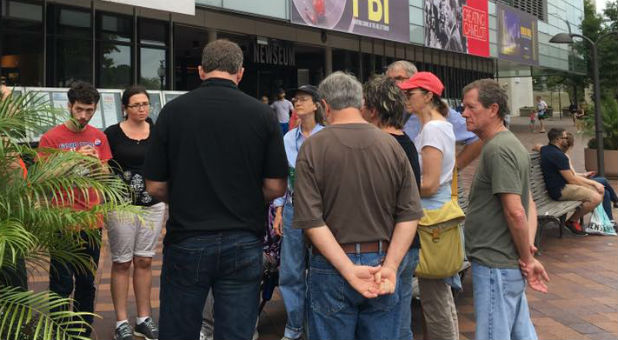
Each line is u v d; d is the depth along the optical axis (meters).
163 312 3.07
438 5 22.73
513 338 3.30
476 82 3.28
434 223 3.58
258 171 3.07
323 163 2.88
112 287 4.37
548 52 37.25
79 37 13.26
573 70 42.12
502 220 3.20
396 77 4.30
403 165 2.98
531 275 3.14
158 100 12.88
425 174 3.59
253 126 3.02
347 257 2.84
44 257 3.36
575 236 8.23
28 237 2.87
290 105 17.88
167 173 3.07
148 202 4.37
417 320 4.77
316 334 2.94
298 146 4.34
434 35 22.41
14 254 2.69
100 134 4.20
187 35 17.28
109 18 13.92
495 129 3.26
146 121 4.48
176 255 3.00
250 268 3.04
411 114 4.23
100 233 3.55
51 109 3.39
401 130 3.42
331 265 2.87
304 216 2.85
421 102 3.73
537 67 35.97
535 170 7.99
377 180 2.89
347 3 17.25
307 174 2.89
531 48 33.66
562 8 40.34
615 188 12.52
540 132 33.62
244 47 18.39
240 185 3.01
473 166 16.66
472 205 3.31
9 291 2.92
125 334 4.31
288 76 20.44
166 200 3.14
